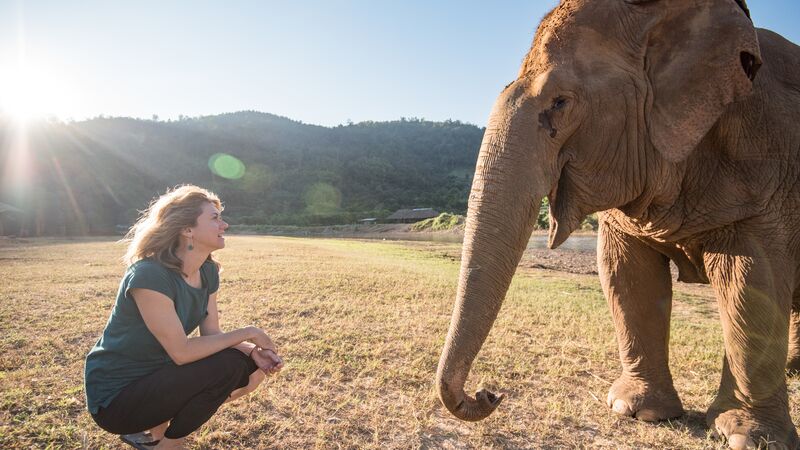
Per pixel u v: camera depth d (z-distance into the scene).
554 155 2.81
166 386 2.54
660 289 3.84
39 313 7.04
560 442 3.43
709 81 2.88
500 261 2.58
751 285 3.18
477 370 4.80
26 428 3.36
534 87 2.81
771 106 3.30
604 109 2.85
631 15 2.99
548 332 6.40
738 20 2.89
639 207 3.29
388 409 3.83
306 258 16.88
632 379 3.99
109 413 2.57
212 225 2.72
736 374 3.34
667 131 2.90
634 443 3.44
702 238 3.42
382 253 22.66
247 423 3.49
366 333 6.04
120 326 2.58
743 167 3.24
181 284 2.66
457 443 3.37
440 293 9.27
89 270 12.47
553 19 3.05
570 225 2.95
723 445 3.38
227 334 2.70
